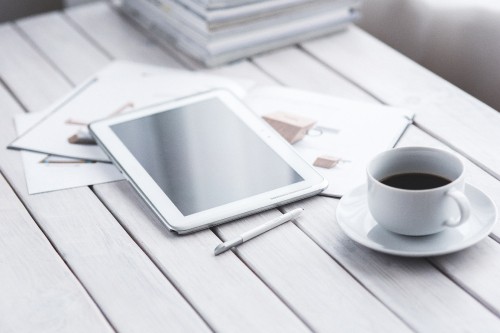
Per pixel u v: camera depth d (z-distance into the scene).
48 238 0.91
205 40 1.25
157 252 0.87
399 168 0.87
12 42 1.39
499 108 1.40
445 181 0.85
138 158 0.98
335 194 0.94
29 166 1.04
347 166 0.99
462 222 0.81
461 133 1.05
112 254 0.88
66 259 0.87
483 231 0.83
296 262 0.84
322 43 1.34
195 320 0.78
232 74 1.25
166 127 1.04
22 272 0.86
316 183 0.94
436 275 0.81
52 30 1.42
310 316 0.77
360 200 0.91
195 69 1.28
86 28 1.43
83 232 0.91
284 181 0.95
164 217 0.90
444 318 0.76
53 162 1.04
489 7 1.36
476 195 0.89
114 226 0.92
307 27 1.33
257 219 0.91
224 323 0.77
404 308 0.77
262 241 0.88
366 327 0.75
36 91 1.23
